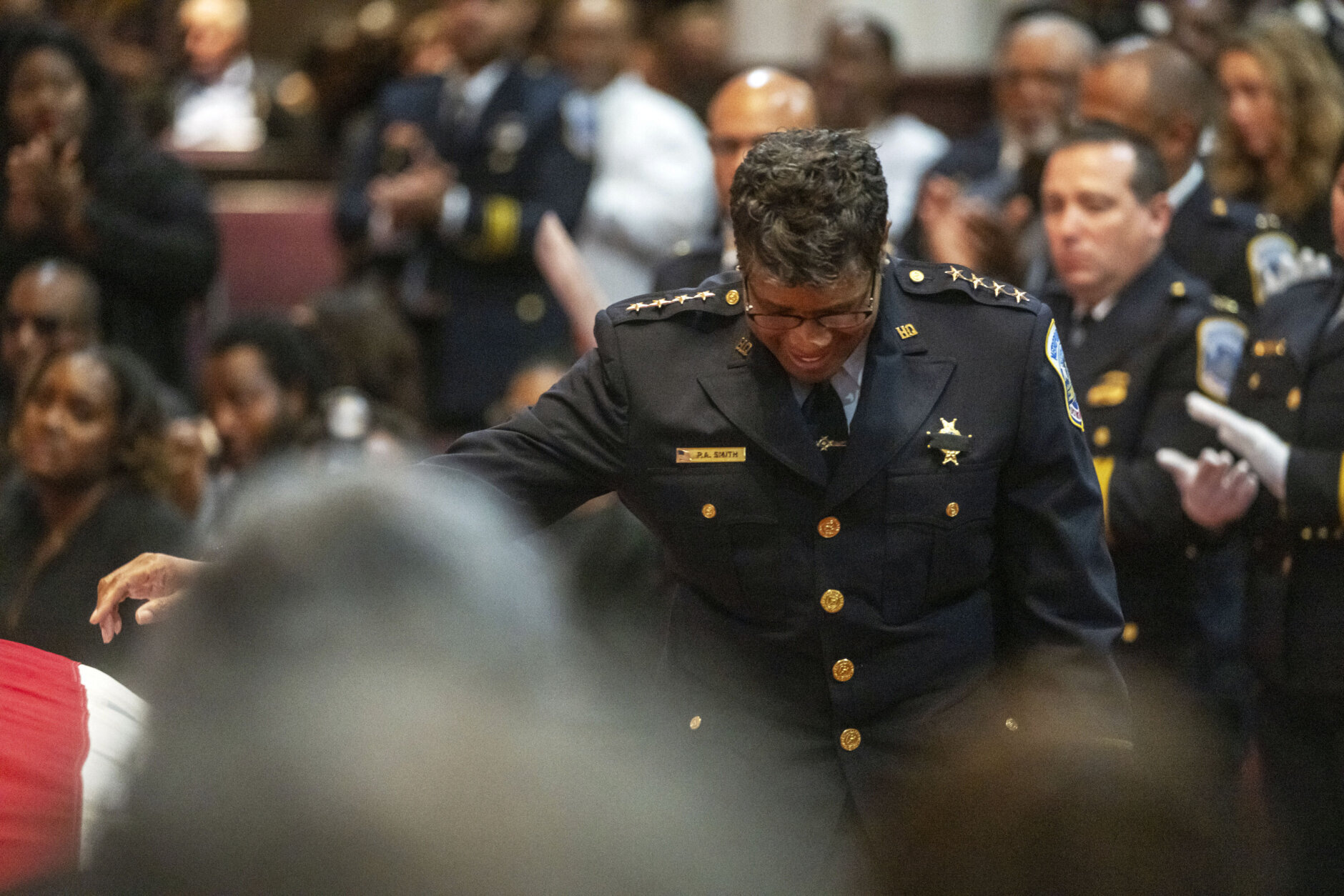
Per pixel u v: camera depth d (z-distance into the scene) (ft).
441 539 10.00
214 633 9.84
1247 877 11.67
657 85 80.53
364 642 9.77
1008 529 24.73
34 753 21.08
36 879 11.74
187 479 42.98
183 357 56.49
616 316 25.29
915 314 24.81
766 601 24.66
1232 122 45.70
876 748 24.64
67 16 77.71
